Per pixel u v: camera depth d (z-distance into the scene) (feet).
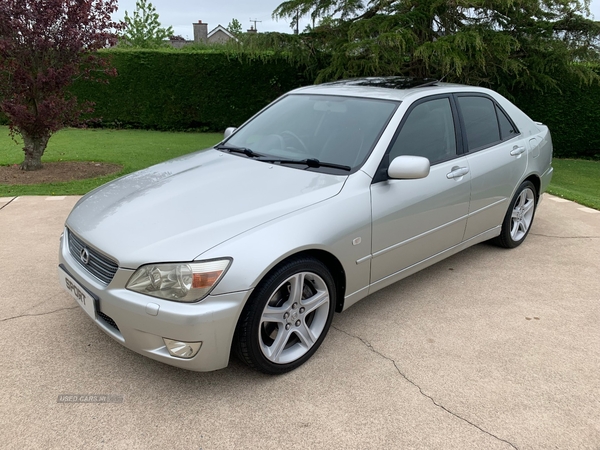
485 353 9.87
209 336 7.73
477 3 29.01
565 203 21.53
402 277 11.39
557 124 43.32
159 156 33.12
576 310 11.75
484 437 7.62
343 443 7.44
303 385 8.78
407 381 8.93
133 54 47.37
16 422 7.70
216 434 7.58
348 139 10.94
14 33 23.98
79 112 27.61
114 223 8.83
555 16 33.06
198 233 8.16
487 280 13.33
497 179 13.48
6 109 24.80
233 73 47.98
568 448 7.45
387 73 31.19
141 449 7.25
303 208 8.98
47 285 12.34
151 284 7.75
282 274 8.36
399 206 10.44
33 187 22.52
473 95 13.51
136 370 9.09
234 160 11.43
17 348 9.64
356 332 10.59
